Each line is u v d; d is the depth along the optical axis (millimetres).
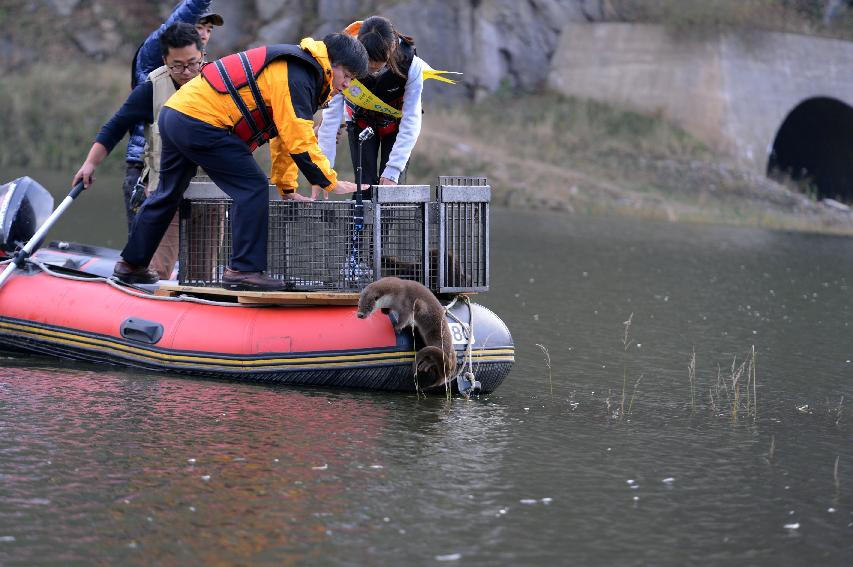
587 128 35469
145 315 8836
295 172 8867
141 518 5652
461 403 8461
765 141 36250
